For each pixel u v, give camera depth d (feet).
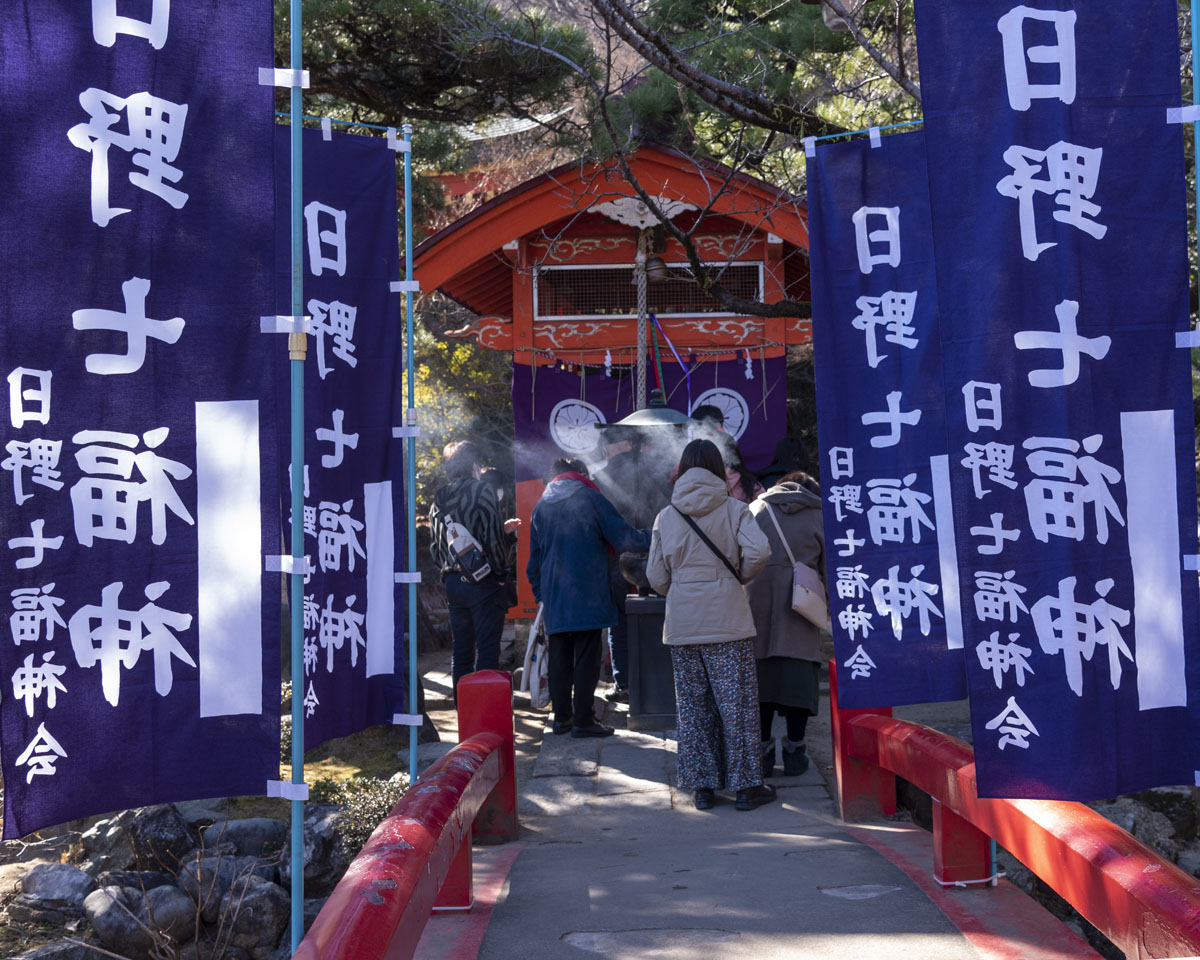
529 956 10.92
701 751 17.75
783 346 29.81
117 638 9.84
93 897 15.72
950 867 12.82
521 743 22.82
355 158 11.97
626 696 25.40
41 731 9.58
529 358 30.07
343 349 11.69
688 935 11.34
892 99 24.03
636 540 21.76
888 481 12.79
